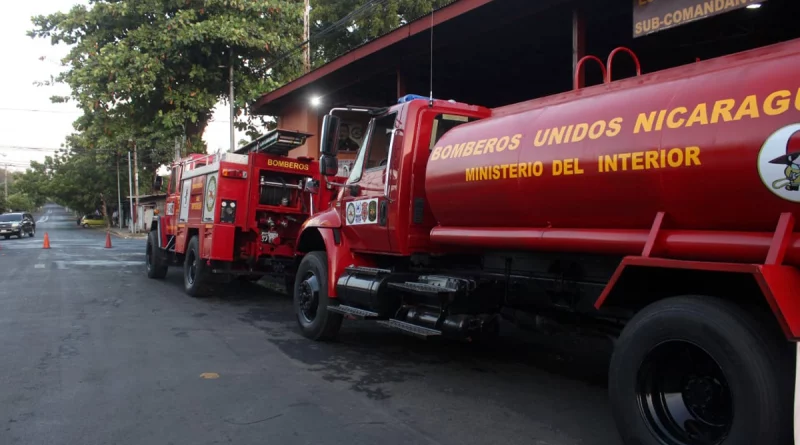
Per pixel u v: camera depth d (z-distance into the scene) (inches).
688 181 137.3
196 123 692.7
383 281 244.8
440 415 189.0
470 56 431.8
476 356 270.7
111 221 2805.1
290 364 250.4
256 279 482.0
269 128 784.9
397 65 460.4
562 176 165.8
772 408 117.6
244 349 276.8
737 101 130.1
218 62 655.1
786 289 119.1
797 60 123.6
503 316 226.5
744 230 133.1
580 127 164.2
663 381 142.6
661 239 145.7
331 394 209.2
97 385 216.2
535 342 302.0
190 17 609.0
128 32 617.3
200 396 204.4
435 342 298.4
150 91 615.8
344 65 458.3
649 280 152.5
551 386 223.8
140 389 211.8
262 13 663.8
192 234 460.4
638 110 151.2
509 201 184.7
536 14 337.1
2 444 160.7
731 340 122.7
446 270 239.5
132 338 296.2
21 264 711.7
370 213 252.4
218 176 398.9
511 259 208.7
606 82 181.0
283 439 166.1
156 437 166.9
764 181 123.3
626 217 155.6
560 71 475.2
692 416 137.1
